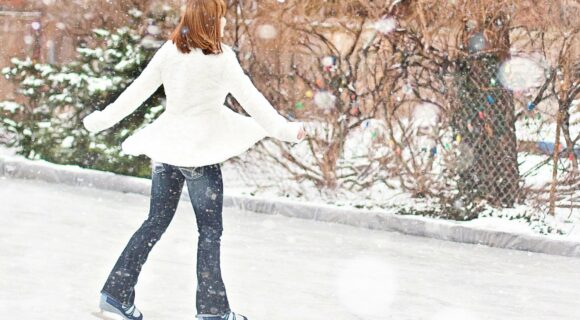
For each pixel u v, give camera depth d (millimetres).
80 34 16922
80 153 15523
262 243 10969
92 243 9977
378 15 13242
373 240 11781
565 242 11602
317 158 13633
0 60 19422
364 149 13516
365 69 13516
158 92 15188
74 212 12094
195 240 10664
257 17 14109
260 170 14117
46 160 15875
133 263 6441
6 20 19406
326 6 13773
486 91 12648
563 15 12336
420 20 13000
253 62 14133
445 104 12875
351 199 13438
